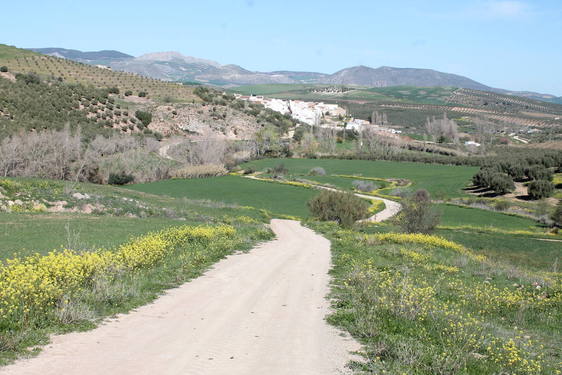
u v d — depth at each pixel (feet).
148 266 51.34
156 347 26.25
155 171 289.12
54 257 39.58
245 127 479.41
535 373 24.99
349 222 142.20
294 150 442.91
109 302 35.86
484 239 138.82
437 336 29.99
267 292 43.68
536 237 153.28
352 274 49.93
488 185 260.62
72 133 297.33
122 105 427.33
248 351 26.20
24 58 497.05
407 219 117.60
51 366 22.54
